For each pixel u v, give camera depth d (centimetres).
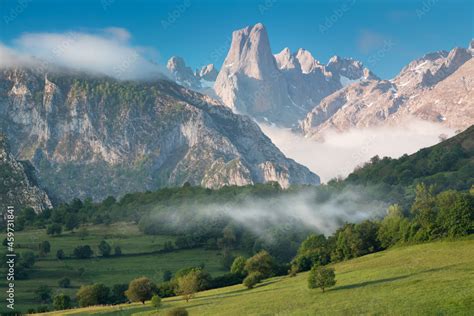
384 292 8812
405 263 11475
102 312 12275
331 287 10319
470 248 11744
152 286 13550
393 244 14700
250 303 10275
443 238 13300
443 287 8312
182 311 9375
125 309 12275
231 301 11106
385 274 10606
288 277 14500
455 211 13112
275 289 12112
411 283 9125
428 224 13700
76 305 15400
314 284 10138
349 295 9169
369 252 15075
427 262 11050
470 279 8612
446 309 7150
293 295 10350
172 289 14500
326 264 15638
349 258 15175
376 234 15275
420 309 7338
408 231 14325
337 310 8144
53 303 15612
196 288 12612
